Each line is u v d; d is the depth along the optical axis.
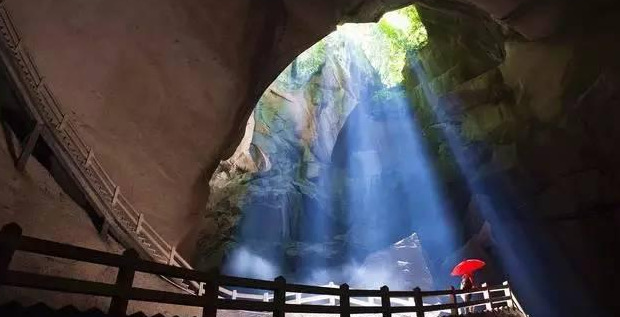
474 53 21.48
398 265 37.12
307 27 13.44
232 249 28.47
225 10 11.22
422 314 8.82
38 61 8.19
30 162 7.66
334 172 31.33
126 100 10.07
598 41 14.63
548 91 17.56
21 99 7.00
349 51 31.25
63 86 8.76
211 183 25.33
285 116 29.22
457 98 21.75
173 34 10.48
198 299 5.09
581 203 19.25
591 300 19.17
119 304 4.41
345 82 30.38
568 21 14.34
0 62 6.52
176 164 11.64
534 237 21.77
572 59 15.77
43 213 7.09
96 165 9.15
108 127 9.80
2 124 7.12
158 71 10.53
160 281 10.12
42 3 7.90
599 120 16.61
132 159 10.44
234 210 28.27
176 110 11.23
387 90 29.97
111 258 4.50
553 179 19.94
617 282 18.34
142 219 10.39
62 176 8.16
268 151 28.17
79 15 8.66
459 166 24.16
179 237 12.38
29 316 3.89
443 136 24.28
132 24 9.62
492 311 10.69
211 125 12.21
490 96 20.92
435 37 23.22
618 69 14.60
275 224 29.09
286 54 14.02
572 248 20.00
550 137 18.92
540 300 20.84
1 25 6.86
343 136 31.45
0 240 3.76
